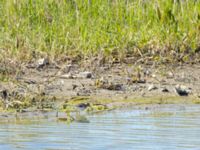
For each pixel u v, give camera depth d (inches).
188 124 798.5
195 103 938.7
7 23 1199.6
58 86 1017.5
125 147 690.8
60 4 1237.7
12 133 756.6
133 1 1268.5
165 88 1013.8
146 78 1069.1
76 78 1061.1
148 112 875.4
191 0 1252.5
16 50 1134.4
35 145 701.3
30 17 1221.1
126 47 1171.3
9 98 933.8
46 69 1101.7
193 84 1045.8
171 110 888.3
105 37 1178.0
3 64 1091.3
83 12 1232.2
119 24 1213.1
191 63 1147.9
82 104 922.7
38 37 1171.3
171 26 1201.4
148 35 1190.3
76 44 1168.2
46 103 929.5
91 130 768.9
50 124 804.6
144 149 685.3
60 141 716.7
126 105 924.0
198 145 700.0
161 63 1140.5
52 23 1200.8
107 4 1241.4
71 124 801.6
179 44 1182.3
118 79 1058.1
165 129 768.9
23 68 1091.3
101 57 1138.7
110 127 781.3
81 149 683.4
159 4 1235.2
